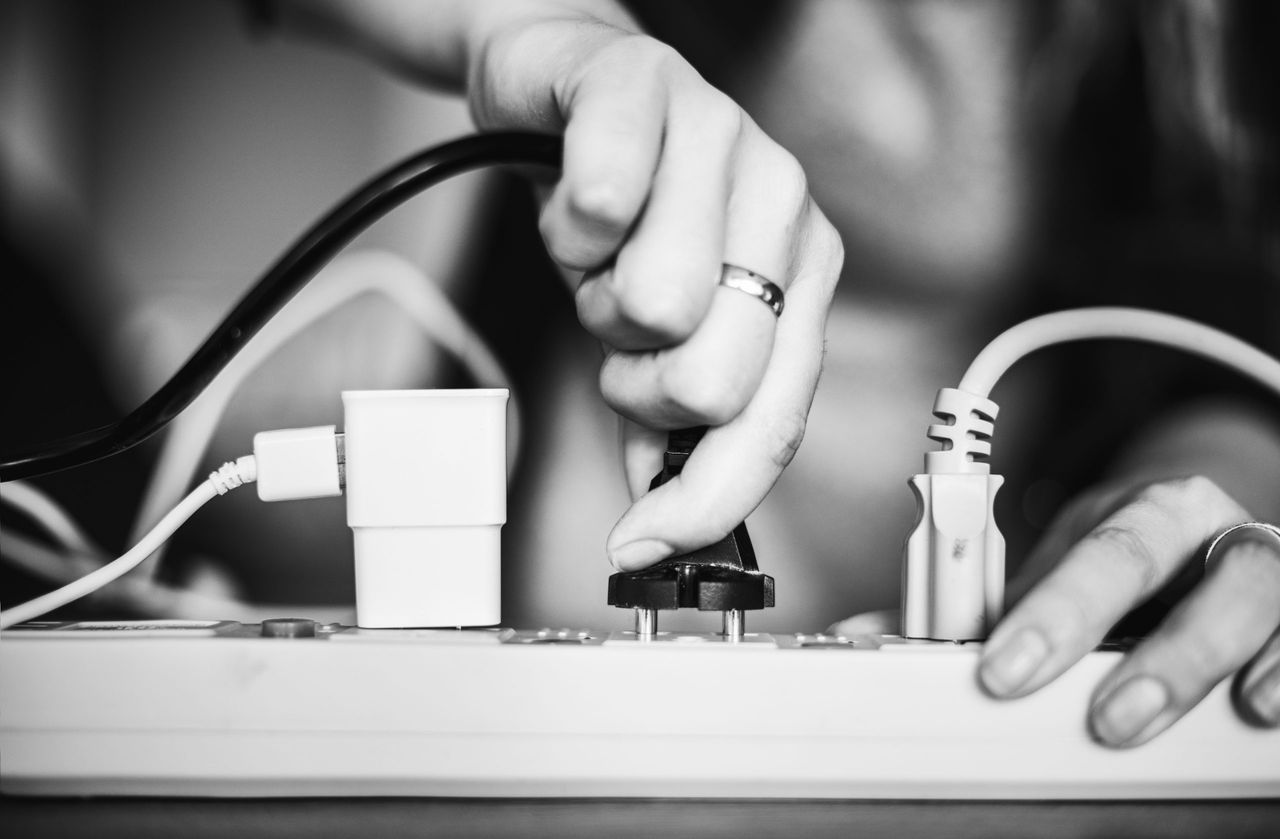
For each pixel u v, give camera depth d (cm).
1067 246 96
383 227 91
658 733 57
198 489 62
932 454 62
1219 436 94
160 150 92
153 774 57
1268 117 99
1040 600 58
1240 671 58
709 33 93
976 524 61
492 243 91
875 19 94
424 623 61
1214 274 97
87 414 92
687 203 59
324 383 91
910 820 58
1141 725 57
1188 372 95
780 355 63
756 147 62
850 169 94
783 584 92
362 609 61
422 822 57
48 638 58
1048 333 65
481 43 81
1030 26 96
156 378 92
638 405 61
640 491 65
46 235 92
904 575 61
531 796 58
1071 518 81
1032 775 58
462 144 60
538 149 59
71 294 92
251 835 57
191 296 92
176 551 90
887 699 58
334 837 57
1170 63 97
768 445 62
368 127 92
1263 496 92
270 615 90
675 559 61
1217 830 57
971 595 60
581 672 57
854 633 66
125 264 92
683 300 59
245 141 92
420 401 61
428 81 90
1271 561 59
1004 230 95
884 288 94
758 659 58
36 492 89
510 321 91
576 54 64
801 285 64
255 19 92
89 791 58
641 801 58
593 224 58
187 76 92
